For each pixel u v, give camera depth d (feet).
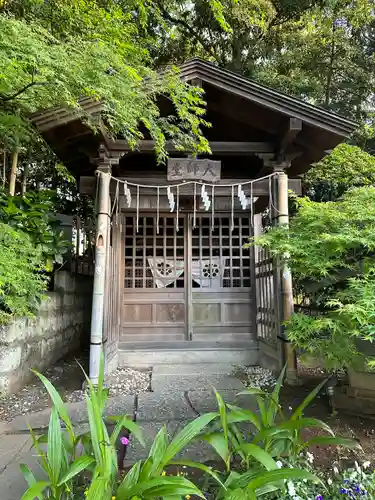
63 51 8.05
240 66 26.45
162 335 15.62
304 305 15.78
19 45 7.26
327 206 8.59
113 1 14.74
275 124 13.06
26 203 13.25
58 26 12.32
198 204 15.55
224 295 16.02
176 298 15.88
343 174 22.16
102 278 12.04
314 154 13.79
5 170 17.44
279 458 5.72
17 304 10.76
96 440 4.53
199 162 13.00
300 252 8.03
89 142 12.81
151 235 16.25
